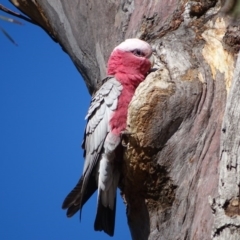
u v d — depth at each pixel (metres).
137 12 8.55
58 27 9.45
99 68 8.89
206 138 6.73
